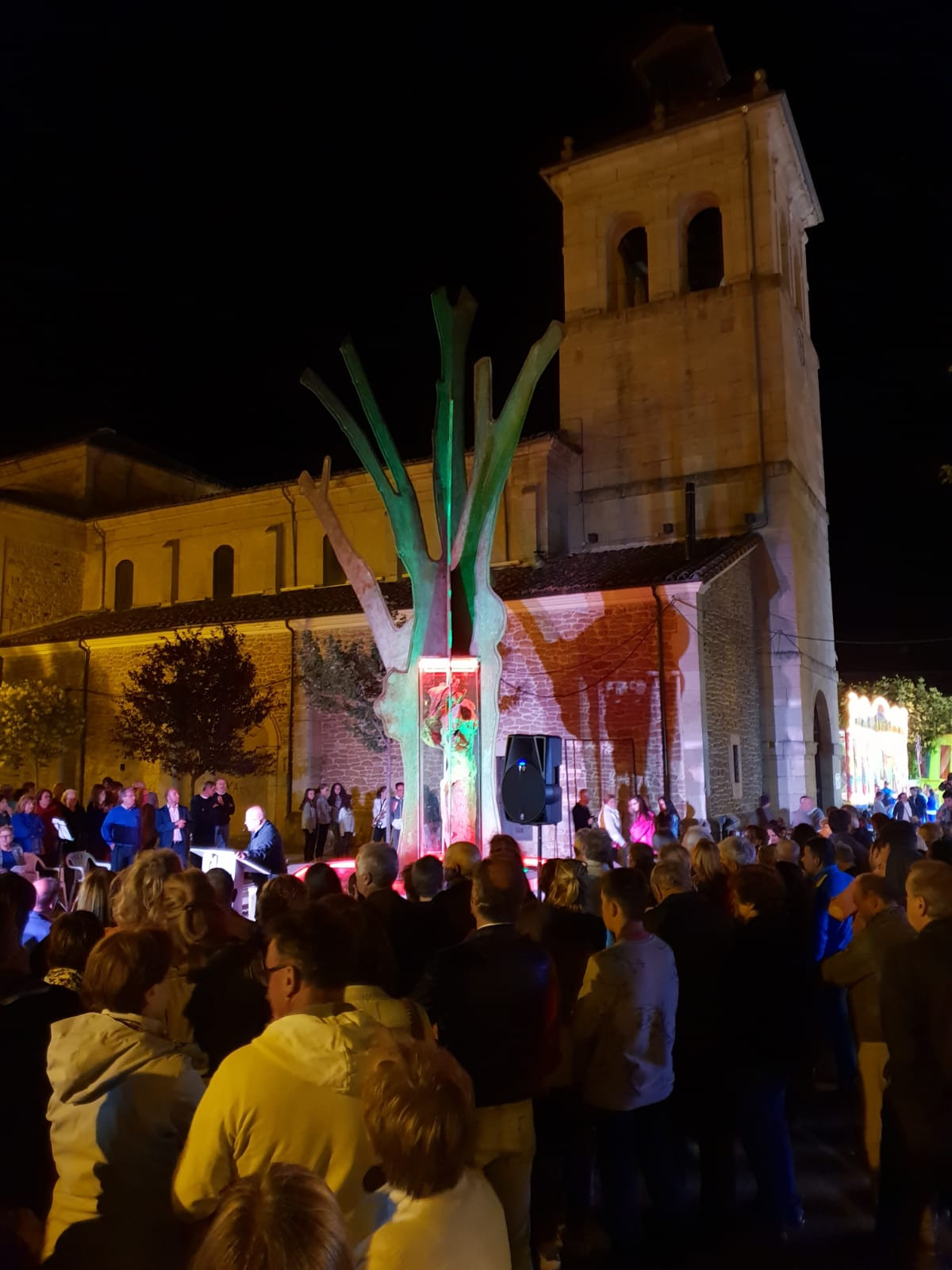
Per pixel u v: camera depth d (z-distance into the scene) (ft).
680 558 73.46
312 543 94.12
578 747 67.31
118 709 88.94
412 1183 6.15
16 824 43.88
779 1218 15.56
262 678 82.58
